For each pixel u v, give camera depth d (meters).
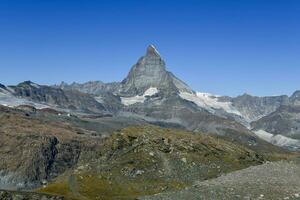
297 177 130.50
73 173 193.75
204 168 198.50
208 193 126.62
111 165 196.25
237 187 126.62
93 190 176.38
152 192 174.38
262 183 127.38
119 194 173.12
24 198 143.12
